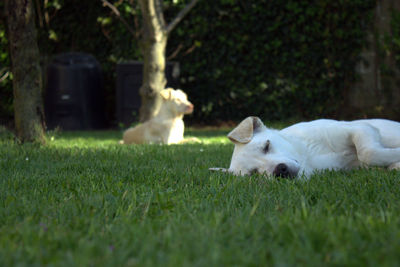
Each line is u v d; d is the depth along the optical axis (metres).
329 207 2.45
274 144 3.75
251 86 13.70
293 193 3.01
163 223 2.30
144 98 11.76
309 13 12.91
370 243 1.85
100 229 2.26
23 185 3.66
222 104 13.98
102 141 9.78
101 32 14.79
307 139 4.07
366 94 12.92
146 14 11.38
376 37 12.70
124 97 13.58
